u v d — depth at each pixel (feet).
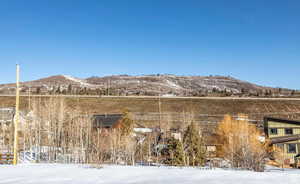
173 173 49.78
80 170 54.34
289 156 117.50
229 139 112.88
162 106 254.47
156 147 119.14
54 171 53.11
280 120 130.62
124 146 112.57
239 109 247.09
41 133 132.57
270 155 115.34
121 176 46.91
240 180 42.22
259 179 42.96
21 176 47.39
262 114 231.71
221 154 115.96
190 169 57.06
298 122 127.65
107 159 108.88
